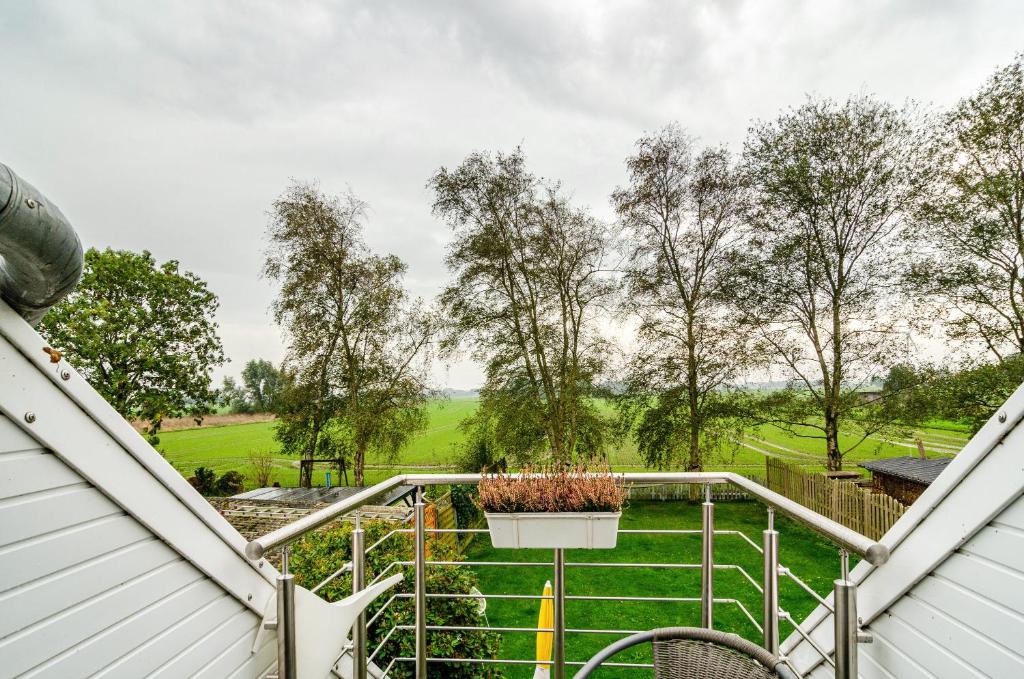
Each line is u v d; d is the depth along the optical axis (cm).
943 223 1169
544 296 1566
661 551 1080
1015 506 118
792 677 147
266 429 5234
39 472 120
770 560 196
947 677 134
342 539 437
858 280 1313
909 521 150
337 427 1764
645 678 550
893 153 1242
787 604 767
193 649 155
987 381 1105
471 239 1564
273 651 190
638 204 1580
